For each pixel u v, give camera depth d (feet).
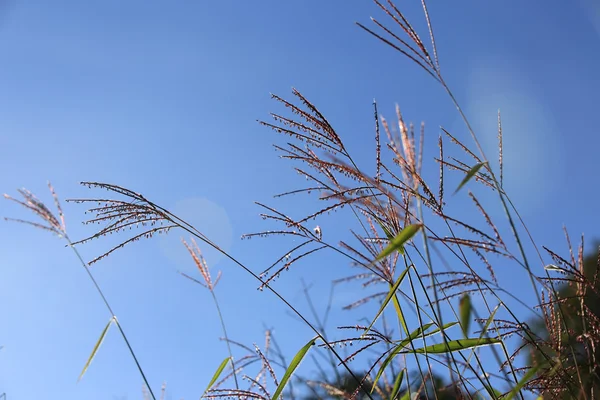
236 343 4.04
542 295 3.11
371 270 3.51
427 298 3.23
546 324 3.04
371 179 3.16
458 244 3.17
